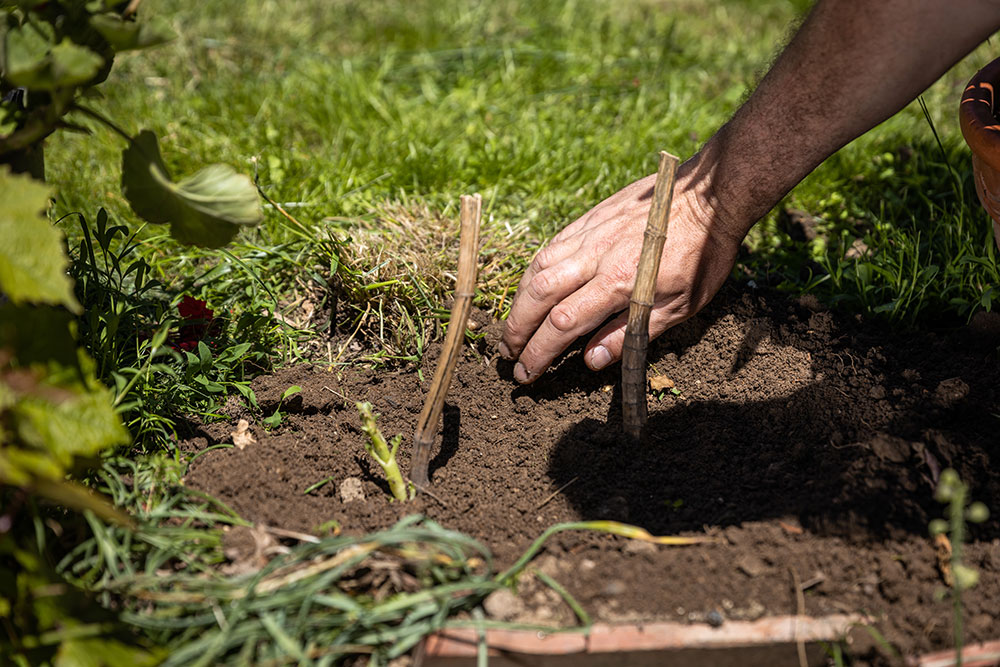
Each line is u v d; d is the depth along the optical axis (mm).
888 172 1093
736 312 902
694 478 802
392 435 845
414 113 1235
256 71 1321
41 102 729
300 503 781
